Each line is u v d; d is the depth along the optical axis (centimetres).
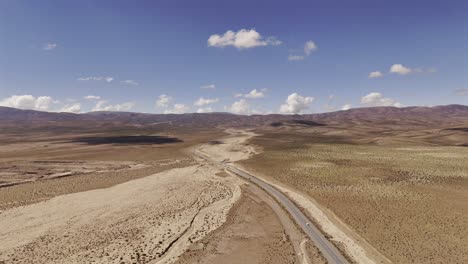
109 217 5272
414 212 5281
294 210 5619
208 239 4534
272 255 4069
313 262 3875
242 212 5612
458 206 5525
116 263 3806
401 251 4028
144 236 4572
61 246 4219
